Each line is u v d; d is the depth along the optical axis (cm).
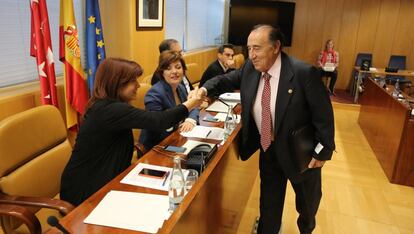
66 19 249
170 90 221
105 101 156
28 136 166
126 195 130
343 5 685
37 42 227
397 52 680
